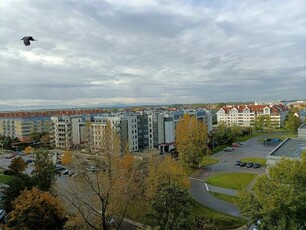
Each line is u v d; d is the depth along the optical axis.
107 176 33.31
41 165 50.72
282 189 27.69
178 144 78.19
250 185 62.09
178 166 48.94
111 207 33.91
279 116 180.38
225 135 118.75
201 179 68.81
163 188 33.81
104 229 32.47
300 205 26.92
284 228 26.50
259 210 29.02
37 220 36.78
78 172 34.88
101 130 103.06
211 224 33.72
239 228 40.72
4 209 46.41
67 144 121.75
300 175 28.42
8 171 77.69
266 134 152.75
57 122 125.25
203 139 79.12
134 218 43.09
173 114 116.69
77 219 34.25
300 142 53.06
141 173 41.97
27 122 146.25
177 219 30.23
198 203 52.06
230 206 50.16
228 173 73.69
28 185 45.53
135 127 109.69
